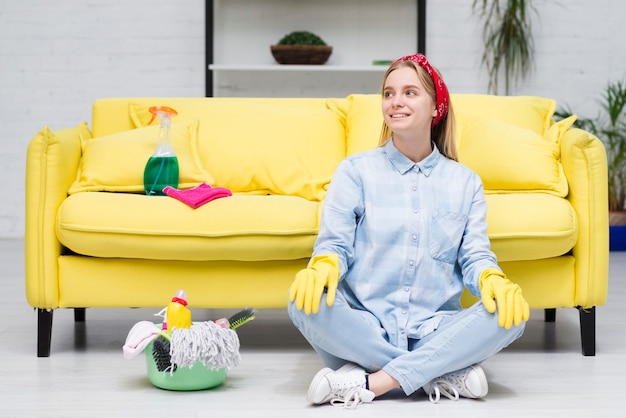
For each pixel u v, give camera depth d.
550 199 2.48
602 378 2.24
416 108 2.10
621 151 4.93
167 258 2.41
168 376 2.09
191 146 2.86
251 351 2.56
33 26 5.17
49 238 2.44
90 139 2.77
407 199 2.15
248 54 5.20
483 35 5.14
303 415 1.90
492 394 2.09
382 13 5.19
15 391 2.11
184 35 5.19
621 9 5.19
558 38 5.19
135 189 2.66
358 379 1.98
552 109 3.10
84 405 1.99
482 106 2.99
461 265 2.15
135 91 5.21
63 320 3.05
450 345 1.95
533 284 2.48
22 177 5.25
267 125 2.93
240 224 2.39
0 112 5.21
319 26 5.20
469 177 2.21
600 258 2.47
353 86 5.24
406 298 2.11
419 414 1.91
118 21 5.18
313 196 2.79
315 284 1.93
